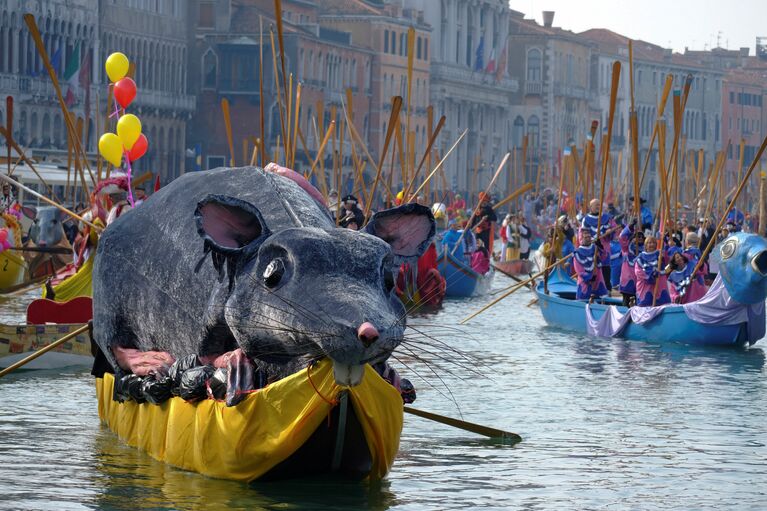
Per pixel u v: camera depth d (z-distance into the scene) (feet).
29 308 69.31
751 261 84.33
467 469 46.39
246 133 369.91
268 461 41.42
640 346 85.92
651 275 92.27
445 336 89.40
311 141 386.73
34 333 66.95
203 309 42.22
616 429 55.01
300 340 38.37
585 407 60.64
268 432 40.98
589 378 70.44
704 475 46.55
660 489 44.32
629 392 65.46
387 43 440.45
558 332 94.07
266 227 40.27
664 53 623.77
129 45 337.31
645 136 599.98
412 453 48.96
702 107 638.94
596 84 582.35
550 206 249.96
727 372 73.77
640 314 89.56
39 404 57.57
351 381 38.29
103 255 46.24
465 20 507.71
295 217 41.47
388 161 424.46
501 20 530.27
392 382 43.01
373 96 436.35
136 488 42.16
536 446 50.98
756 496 43.62
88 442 49.21
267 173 43.73
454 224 145.48
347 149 402.93
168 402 45.06
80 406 57.26
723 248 86.02
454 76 490.49
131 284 45.11
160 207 45.14
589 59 575.38
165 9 354.74
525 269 167.43
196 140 372.79
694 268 91.45
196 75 370.94
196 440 43.37
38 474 44.04
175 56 360.48
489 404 60.95
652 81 611.47
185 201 44.37
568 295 109.09
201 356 42.47
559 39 544.62
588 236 99.96
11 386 62.28
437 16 490.08
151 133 349.00
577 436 53.31
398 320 37.93
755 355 82.02
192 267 42.88
